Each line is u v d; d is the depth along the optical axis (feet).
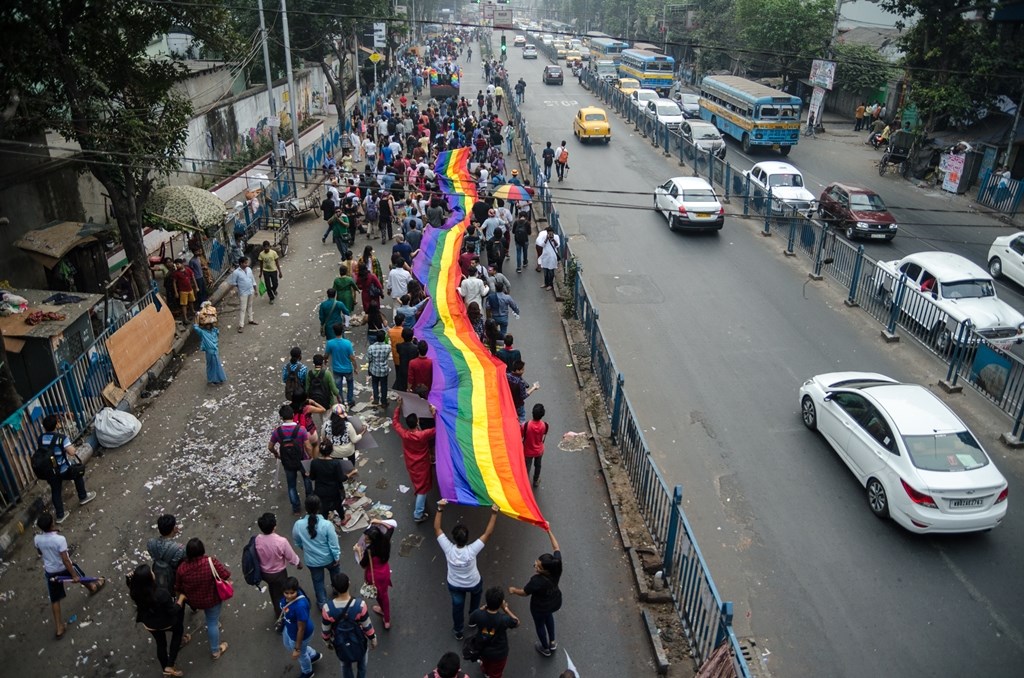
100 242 56.18
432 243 58.13
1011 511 38.27
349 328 55.62
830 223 82.64
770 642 29.81
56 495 34.12
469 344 43.21
